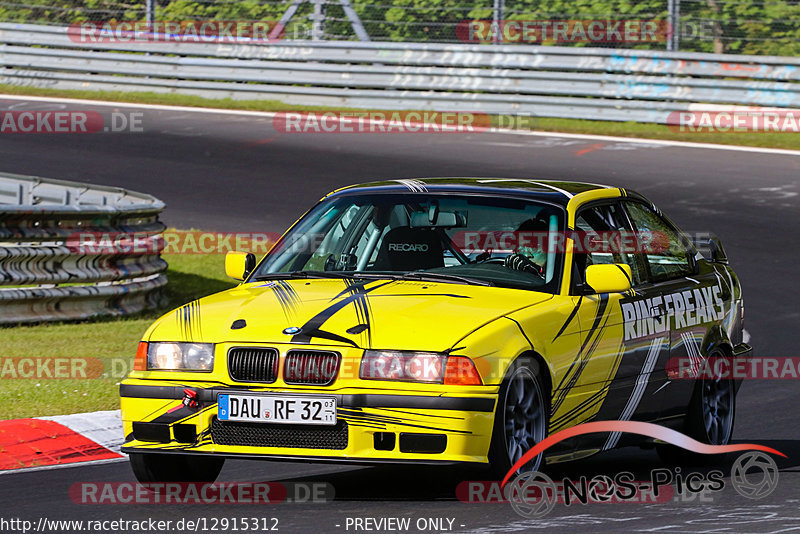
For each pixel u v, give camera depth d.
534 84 71.06
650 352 22.03
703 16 71.69
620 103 69.81
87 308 39.69
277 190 56.56
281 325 18.44
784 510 18.39
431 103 73.06
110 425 24.56
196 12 80.88
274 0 80.62
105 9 83.38
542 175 57.44
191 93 78.00
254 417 17.95
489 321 18.56
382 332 18.11
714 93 68.31
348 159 62.00
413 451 17.69
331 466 22.34
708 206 52.84
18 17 83.94
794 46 70.19
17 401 26.56
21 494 19.41
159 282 43.34
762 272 45.06
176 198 55.25
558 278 20.45
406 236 21.47
